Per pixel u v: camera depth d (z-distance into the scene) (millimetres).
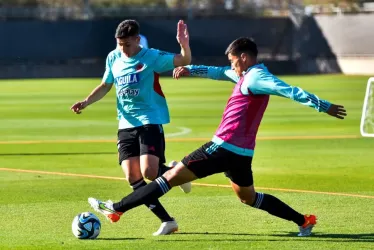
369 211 28984
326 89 99750
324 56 141125
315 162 41750
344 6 147750
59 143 50562
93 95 26500
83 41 136375
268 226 26422
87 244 23656
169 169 25672
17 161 42562
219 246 23281
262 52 143250
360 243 23656
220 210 29281
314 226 26297
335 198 31688
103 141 51500
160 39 138125
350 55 137250
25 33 134500
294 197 31938
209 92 100875
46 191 33438
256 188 34031
